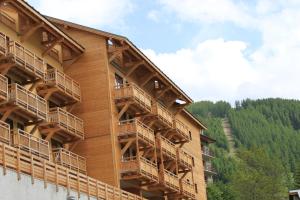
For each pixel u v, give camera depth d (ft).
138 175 142.51
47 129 130.62
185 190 169.89
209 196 320.50
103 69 147.02
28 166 102.58
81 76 147.84
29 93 119.85
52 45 138.62
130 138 145.38
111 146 142.72
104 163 142.20
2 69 117.80
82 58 148.87
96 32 147.95
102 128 144.25
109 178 141.18
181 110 192.44
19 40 130.11
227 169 504.84
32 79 127.54
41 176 105.70
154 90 174.91
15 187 97.76
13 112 119.24
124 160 146.10
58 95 138.41
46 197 105.81
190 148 204.64
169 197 170.81
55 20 150.00
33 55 124.47
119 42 147.43
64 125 133.39
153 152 158.51
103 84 146.41
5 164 95.96
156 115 160.35
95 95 146.41
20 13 125.18
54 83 131.75
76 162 137.08
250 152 374.43
